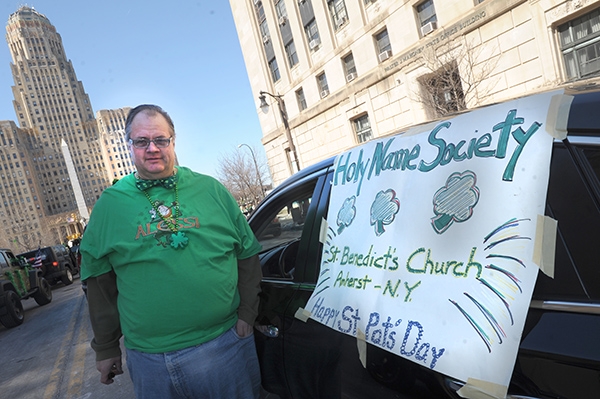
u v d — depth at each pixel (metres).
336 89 19.36
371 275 1.34
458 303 1.06
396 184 1.36
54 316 8.35
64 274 14.49
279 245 2.14
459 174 1.16
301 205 1.91
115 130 117.50
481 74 12.05
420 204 1.25
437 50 13.62
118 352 1.78
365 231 1.44
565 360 0.84
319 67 20.11
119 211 1.62
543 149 1.00
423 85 14.40
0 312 7.79
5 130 105.62
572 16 10.51
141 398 1.70
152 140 1.60
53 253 14.24
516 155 1.04
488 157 1.10
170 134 1.67
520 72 11.85
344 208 1.59
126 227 1.59
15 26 112.81
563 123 0.99
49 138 114.25
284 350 1.81
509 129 1.09
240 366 1.76
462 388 0.98
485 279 1.02
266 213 2.22
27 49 113.00
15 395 4.15
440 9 13.45
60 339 6.15
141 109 1.64
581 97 1.02
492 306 0.99
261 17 23.77
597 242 0.88
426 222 1.21
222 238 1.70
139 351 1.64
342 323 1.40
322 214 1.72
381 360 1.23
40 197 110.62
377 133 17.42
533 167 1.00
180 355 1.60
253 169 34.31
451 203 1.16
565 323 0.88
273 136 25.27
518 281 0.96
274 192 2.16
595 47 10.30
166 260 1.56
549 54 11.08
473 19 12.42
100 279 1.70
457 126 1.25
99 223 1.64
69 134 116.00
